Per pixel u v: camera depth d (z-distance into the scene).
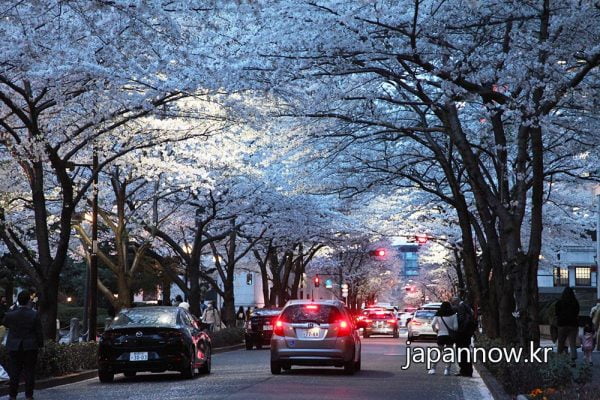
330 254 78.50
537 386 14.80
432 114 29.02
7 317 15.81
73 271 57.28
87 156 27.69
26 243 36.16
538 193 19.39
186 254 38.62
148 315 21.38
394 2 17.88
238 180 37.25
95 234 26.56
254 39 19.73
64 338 32.09
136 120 24.92
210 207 39.06
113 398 16.36
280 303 55.22
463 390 18.36
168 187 32.94
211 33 20.11
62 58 18.44
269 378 20.59
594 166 29.97
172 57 18.59
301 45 19.02
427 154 31.69
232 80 19.80
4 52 17.47
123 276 31.75
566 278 70.06
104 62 20.53
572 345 23.78
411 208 41.44
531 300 19.50
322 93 21.98
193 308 38.22
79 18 18.16
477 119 27.41
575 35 18.42
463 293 47.34
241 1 16.25
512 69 17.34
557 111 26.19
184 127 25.39
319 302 22.19
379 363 27.12
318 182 31.91
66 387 19.25
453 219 42.38
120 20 16.78
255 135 27.20
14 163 26.64
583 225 44.53
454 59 19.38
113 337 20.47
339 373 22.64
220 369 24.72
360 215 45.47
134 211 33.00
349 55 19.22
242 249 58.59
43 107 21.08
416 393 17.20
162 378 21.64
